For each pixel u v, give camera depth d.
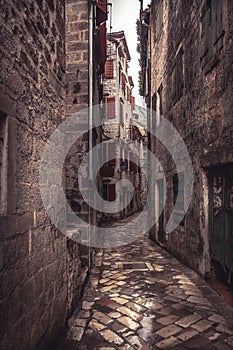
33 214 2.30
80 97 5.60
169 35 7.41
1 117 1.83
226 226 4.21
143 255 7.06
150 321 3.34
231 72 3.80
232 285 4.32
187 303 3.87
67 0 5.71
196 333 3.04
